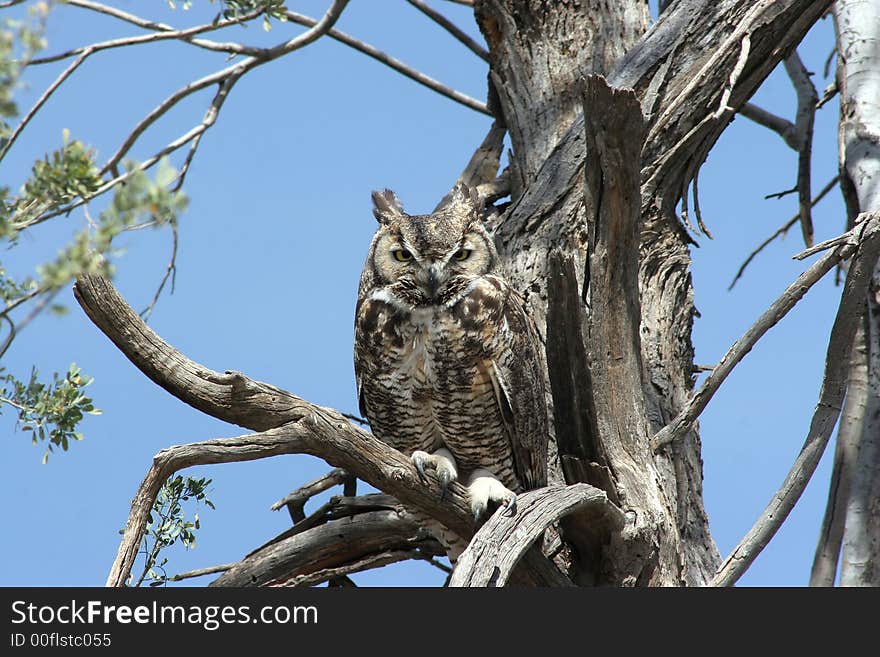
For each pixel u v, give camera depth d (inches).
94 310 313.0
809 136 599.2
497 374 434.3
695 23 535.2
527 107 578.2
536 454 452.4
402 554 491.5
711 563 445.1
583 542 417.4
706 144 521.7
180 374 318.3
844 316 378.6
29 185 228.5
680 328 504.4
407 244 438.0
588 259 419.8
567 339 369.7
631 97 355.6
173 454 301.7
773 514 372.2
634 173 378.9
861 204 444.1
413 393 445.1
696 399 422.9
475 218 459.5
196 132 517.3
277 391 327.0
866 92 470.0
